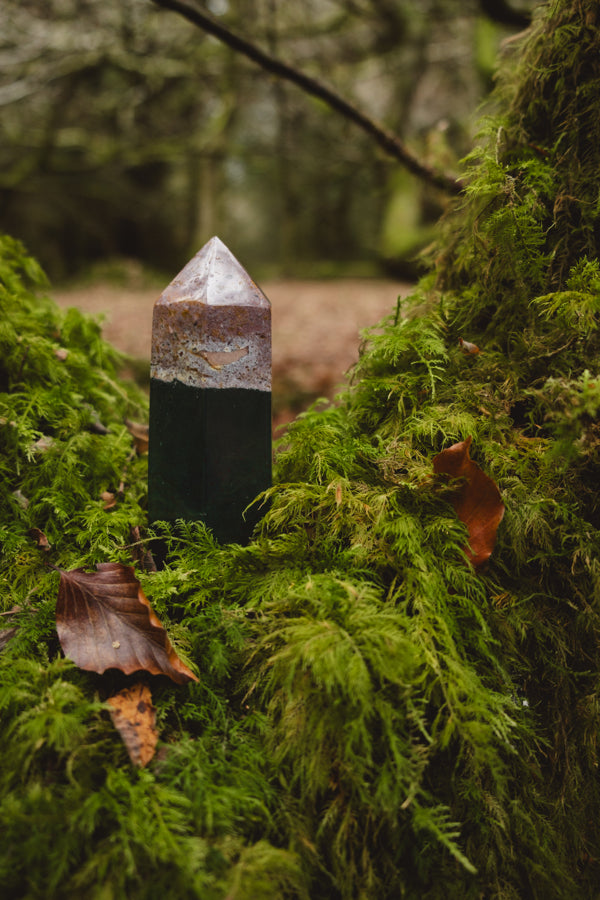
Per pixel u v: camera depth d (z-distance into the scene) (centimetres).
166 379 31
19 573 32
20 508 34
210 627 30
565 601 31
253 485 32
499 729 28
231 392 31
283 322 170
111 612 29
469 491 31
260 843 26
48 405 36
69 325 40
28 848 25
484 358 34
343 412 36
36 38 177
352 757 27
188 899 25
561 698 31
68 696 27
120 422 40
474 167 34
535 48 35
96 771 27
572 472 31
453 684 28
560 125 34
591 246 33
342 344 138
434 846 28
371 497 31
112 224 418
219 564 31
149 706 28
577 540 31
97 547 33
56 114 261
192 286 31
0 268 41
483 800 29
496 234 33
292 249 383
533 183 33
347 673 27
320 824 28
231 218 511
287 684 28
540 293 33
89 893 25
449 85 268
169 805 26
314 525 32
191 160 374
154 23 180
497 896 28
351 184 393
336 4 200
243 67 204
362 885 27
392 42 222
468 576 30
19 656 29
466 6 166
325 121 259
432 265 38
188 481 31
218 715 29
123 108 256
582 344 32
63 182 367
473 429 32
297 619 29
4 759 27
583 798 31
